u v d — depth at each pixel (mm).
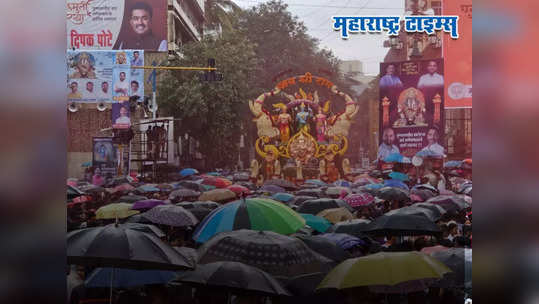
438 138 37156
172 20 50219
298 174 39938
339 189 20656
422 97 37375
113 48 49594
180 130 46406
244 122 49531
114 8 49656
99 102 47594
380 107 37781
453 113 43531
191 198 20578
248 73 48344
